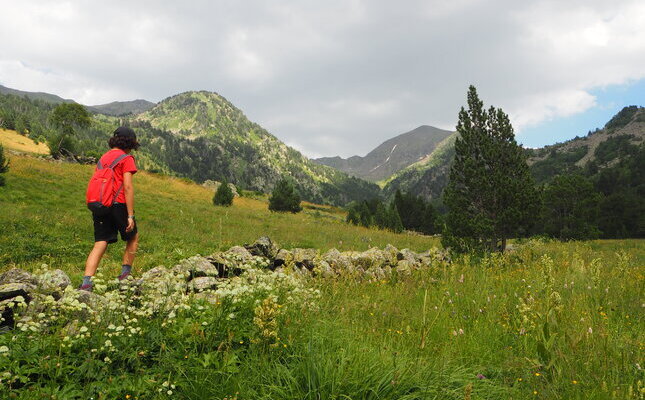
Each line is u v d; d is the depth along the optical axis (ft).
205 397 8.54
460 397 9.84
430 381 10.16
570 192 184.24
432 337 14.08
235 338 10.65
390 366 10.33
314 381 9.45
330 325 12.91
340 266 24.86
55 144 195.93
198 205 106.32
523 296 20.03
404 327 15.02
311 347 10.54
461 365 11.85
